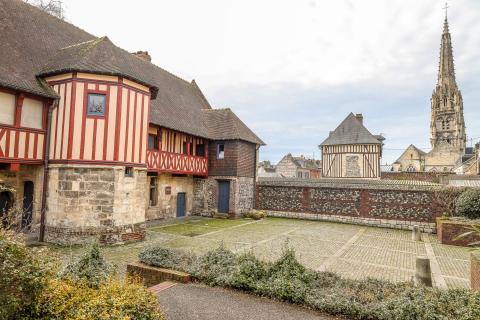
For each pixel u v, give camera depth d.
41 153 9.81
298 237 12.02
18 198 10.16
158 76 17.66
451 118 48.03
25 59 10.02
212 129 18.08
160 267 6.14
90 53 10.09
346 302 4.50
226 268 5.74
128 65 10.98
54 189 9.75
